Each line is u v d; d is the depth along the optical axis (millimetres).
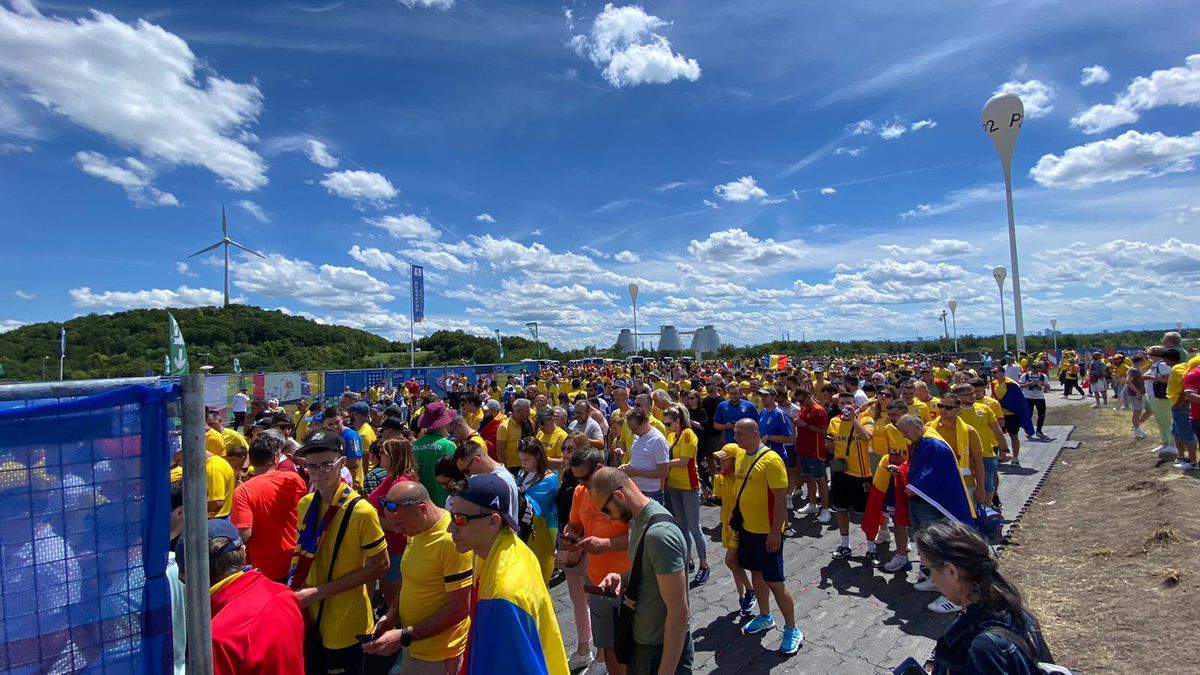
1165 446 9891
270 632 2461
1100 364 19781
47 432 1604
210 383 19000
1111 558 6359
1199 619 4672
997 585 2129
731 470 5410
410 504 3246
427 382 27422
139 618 1746
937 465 5742
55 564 1614
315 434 3557
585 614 4961
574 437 5980
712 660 4816
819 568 6867
